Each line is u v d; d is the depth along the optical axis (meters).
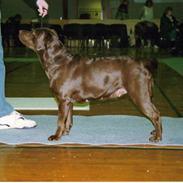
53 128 5.01
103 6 24.70
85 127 5.02
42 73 10.87
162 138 4.53
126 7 20.84
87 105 6.35
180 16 23.56
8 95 7.34
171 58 15.13
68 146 4.25
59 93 4.50
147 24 18.95
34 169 3.56
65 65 4.50
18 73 10.89
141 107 4.41
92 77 4.48
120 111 5.98
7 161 3.79
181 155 3.97
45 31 4.53
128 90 4.45
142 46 19.03
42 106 6.30
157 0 23.58
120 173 3.46
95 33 18.95
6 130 4.95
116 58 4.54
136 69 4.41
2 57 5.01
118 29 19.02
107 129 4.93
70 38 18.92
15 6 22.66
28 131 4.88
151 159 3.84
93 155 3.96
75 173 3.46
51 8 24.27
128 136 4.62
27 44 4.59
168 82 9.26
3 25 18.95
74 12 24.70
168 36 17.88
